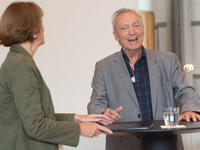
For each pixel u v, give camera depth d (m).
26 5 1.48
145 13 3.37
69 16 3.55
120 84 2.21
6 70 1.37
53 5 3.57
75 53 3.54
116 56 2.32
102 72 2.29
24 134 1.37
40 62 3.57
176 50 3.32
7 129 1.37
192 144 3.22
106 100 2.21
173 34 3.32
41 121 1.34
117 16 2.30
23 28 1.43
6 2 3.57
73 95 3.53
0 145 1.36
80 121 1.74
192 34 3.28
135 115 2.12
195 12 3.26
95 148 3.41
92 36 3.52
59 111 3.54
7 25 1.43
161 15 3.34
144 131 1.46
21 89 1.32
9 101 1.37
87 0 3.52
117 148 2.08
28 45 1.49
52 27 3.57
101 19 3.50
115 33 2.36
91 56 3.52
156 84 2.16
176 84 2.15
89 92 3.51
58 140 1.40
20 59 1.37
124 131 1.49
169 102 2.16
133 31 2.17
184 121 1.77
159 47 3.35
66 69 3.54
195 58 3.27
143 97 2.17
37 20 1.48
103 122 1.77
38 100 1.36
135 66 2.26
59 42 3.56
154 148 1.65
